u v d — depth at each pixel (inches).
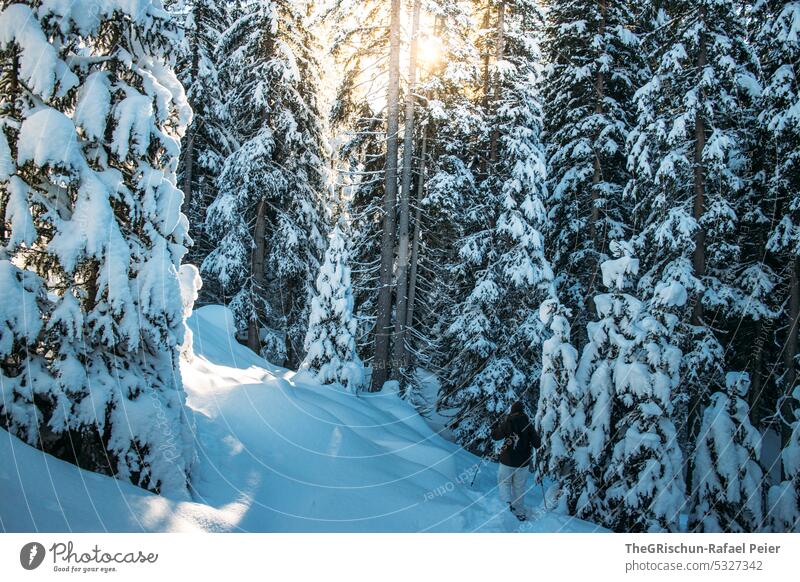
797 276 484.1
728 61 449.7
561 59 618.5
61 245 168.1
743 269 553.0
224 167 605.6
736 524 250.5
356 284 604.7
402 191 548.1
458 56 537.3
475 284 569.3
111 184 185.3
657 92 486.6
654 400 264.8
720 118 496.1
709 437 262.2
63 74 175.6
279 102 606.9
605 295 300.4
